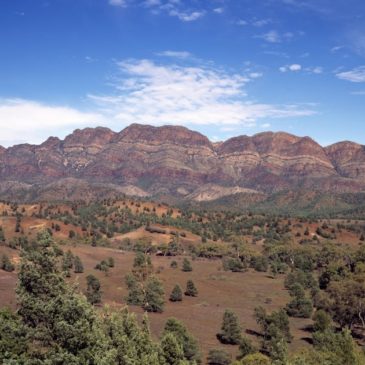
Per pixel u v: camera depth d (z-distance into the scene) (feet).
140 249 611.06
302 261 507.30
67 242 617.62
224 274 469.16
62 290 80.84
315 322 247.70
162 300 302.04
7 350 74.33
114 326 84.94
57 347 75.82
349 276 359.87
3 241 530.68
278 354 159.63
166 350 107.76
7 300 236.84
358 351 159.43
